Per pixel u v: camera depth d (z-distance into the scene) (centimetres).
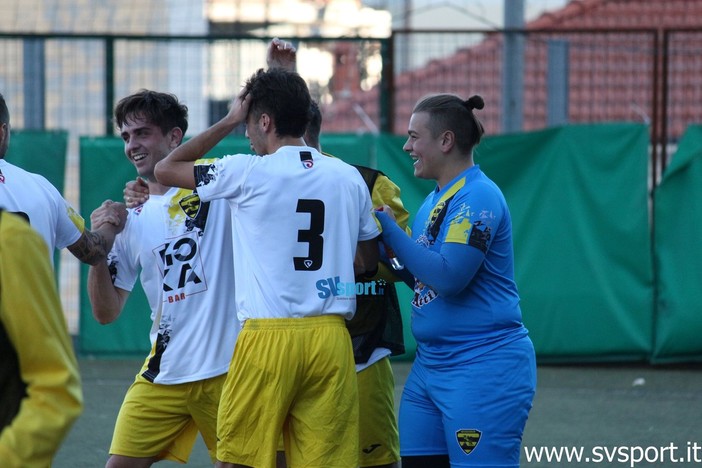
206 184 1175
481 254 1200
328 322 1170
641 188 2811
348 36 2927
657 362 2823
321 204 1176
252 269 1168
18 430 739
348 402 1176
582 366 2866
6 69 2925
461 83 3209
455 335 1239
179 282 1346
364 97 3278
